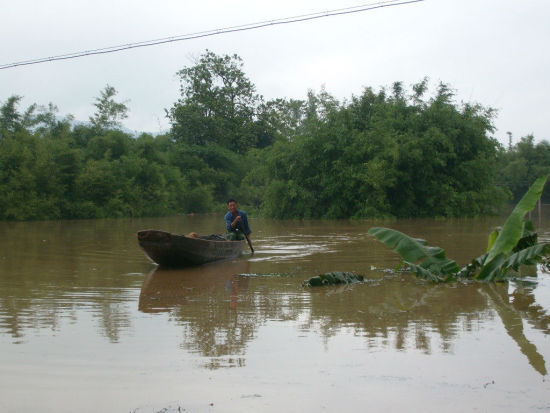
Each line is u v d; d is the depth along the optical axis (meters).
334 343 4.43
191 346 4.35
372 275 8.33
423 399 3.21
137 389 3.38
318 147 28.67
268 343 4.43
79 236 16.73
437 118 28.67
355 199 28.17
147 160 35.69
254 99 51.94
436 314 5.53
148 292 6.88
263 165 32.72
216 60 49.94
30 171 28.70
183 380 3.54
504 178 56.06
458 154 29.17
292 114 49.22
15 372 3.70
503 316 5.44
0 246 13.27
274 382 3.50
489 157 29.67
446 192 27.83
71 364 3.87
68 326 5.03
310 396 3.26
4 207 27.50
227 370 3.74
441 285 7.37
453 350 4.23
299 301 6.26
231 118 50.62
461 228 19.88
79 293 6.80
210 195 41.69
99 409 3.06
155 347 4.32
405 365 3.85
